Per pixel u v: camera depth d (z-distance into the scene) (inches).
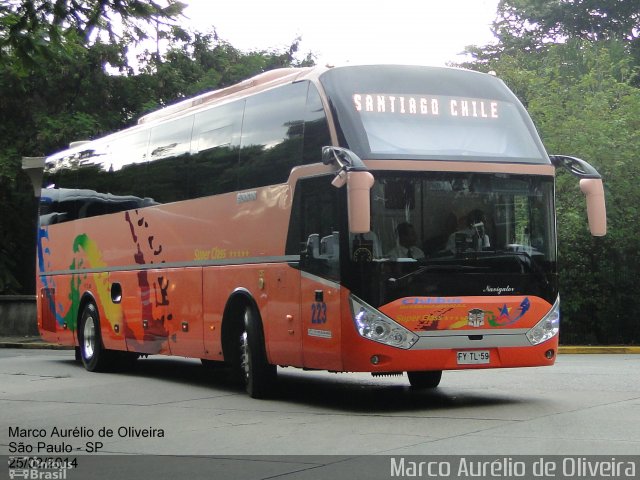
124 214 681.6
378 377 637.3
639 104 975.0
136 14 410.6
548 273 471.2
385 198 446.9
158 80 1312.7
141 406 495.5
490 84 489.1
